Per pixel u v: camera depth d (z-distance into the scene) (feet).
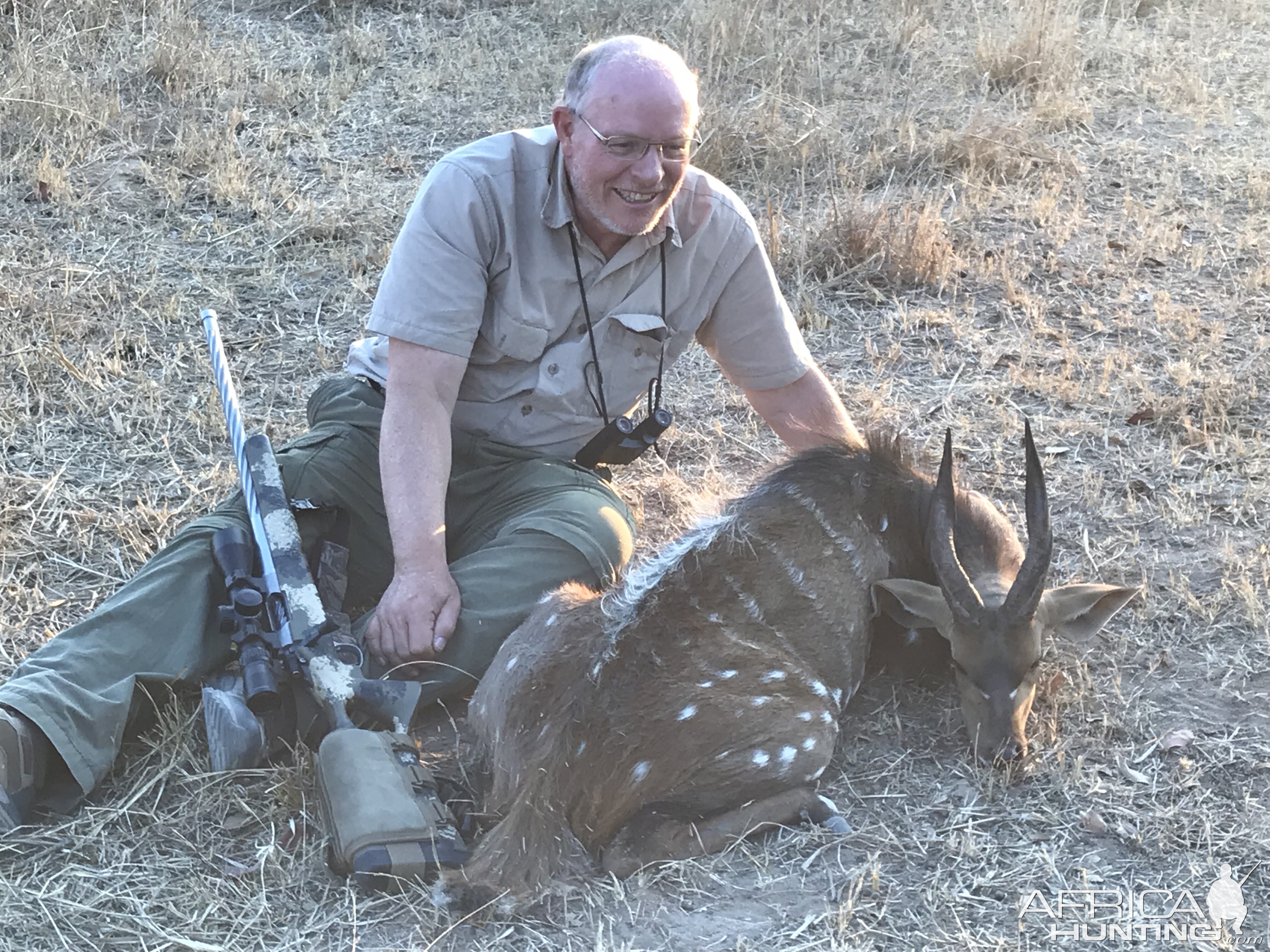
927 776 13.12
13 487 17.21
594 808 11.62
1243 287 22.88
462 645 13.33
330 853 11.41
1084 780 12.86
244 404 19.43
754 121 27.61
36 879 11.43
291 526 13.47
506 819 11.40
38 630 14.64
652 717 11.82
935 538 13.35
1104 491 17.76
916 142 27.45
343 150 27.09
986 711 13.08
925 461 15.23
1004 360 21.06
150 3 31.78
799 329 20.13
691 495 17.62
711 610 12.69
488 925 11.01
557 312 14.46
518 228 14.16
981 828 12.37
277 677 12.53
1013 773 12.87
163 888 11.41
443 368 13.88
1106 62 32.04
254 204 24.68
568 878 11.37
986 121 27.81
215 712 12.21
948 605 13.26
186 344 20.84
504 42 31.81
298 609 12.84
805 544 13.47
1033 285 23.18
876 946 10.98
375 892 11.15
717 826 11.95
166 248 23.49
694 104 13.74
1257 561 16.12
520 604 13.55
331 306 22.13
